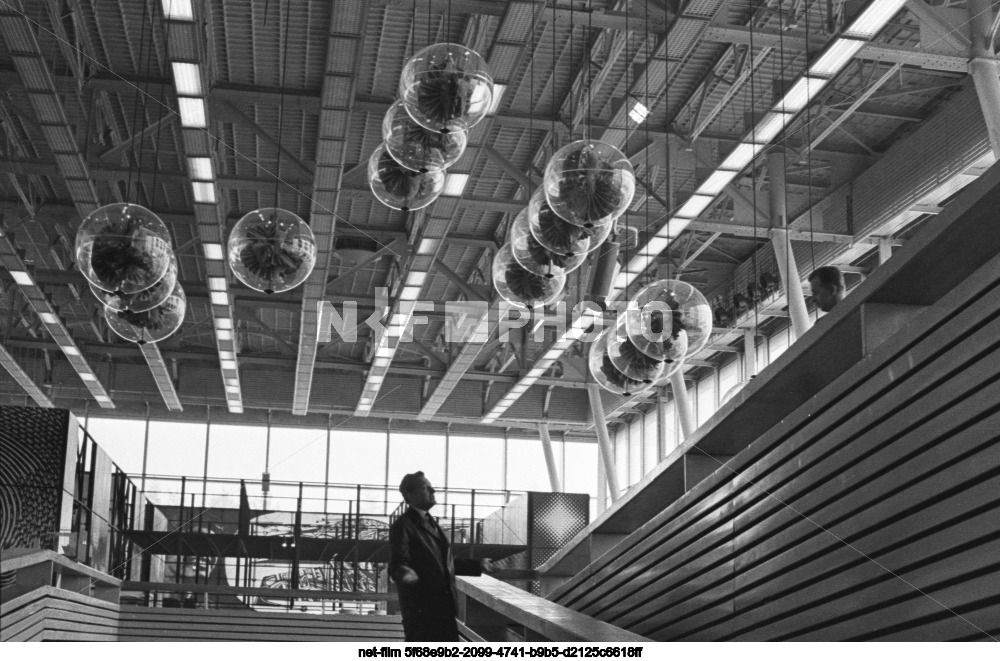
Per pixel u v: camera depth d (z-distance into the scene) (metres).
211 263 17.58
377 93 13.98
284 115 14.72
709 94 14.24
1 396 27.61
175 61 11.26
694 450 7.83
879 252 17.50
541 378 25.95
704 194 14.86
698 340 6.48
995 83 11.66
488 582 7.52
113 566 15.57
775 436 6.09
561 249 6.25
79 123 15.20
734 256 21.27
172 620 12.85
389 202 6.50
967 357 4.37
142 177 15.92
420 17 12.19
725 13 11.95
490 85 5.60
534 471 31.12
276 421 30.06
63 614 8.38
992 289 4.26
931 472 4.58
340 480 30.06
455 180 14.08
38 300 19.84
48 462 10.41
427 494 4.32
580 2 11.55
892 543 4.78
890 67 14.50
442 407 27.44
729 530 6.55
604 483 28.73
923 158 15.33
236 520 19.95
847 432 5.26
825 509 5.42
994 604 4.11
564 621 5.71
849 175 17.23
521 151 15.92
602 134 14.08
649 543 7.86
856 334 5.76
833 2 11.93
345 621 13.55
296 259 6.30
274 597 17.05
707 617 6.75
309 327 20.12
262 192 17.50
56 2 11.89
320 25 12.36
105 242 6.09
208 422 29.80
